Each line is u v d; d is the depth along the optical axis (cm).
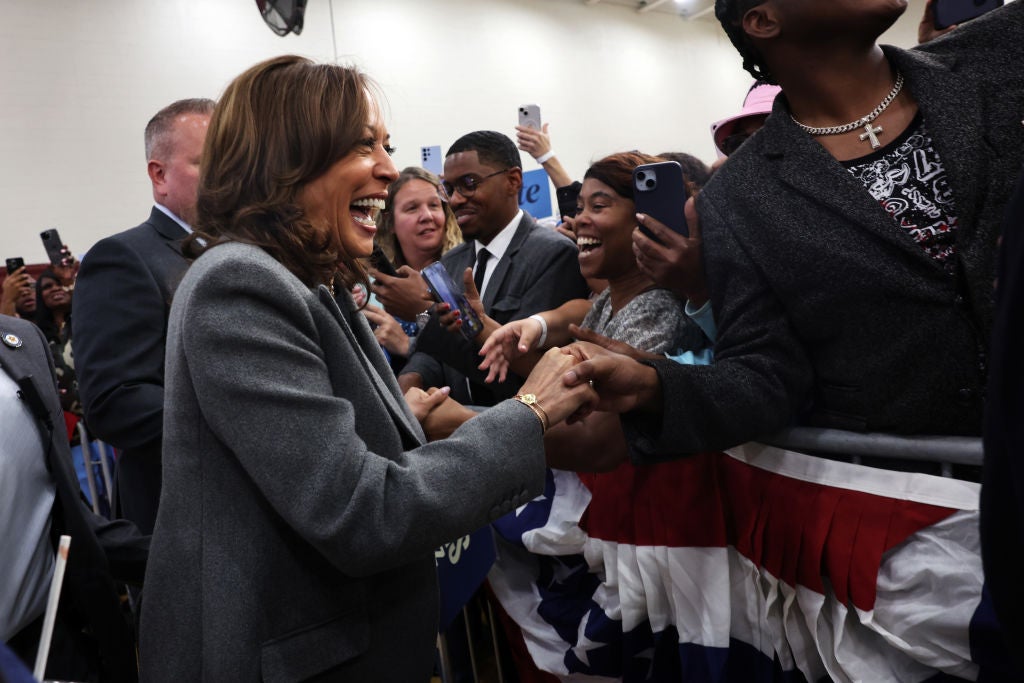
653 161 154
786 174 110
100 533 142
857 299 105
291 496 84
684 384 109
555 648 163
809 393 121
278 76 99
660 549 134
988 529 66
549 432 134
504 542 177
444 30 807
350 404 91
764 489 124
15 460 127
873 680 112
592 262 157
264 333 86
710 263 119
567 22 917
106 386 160
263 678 87
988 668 101
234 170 98
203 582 89
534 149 314
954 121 100
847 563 112
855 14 101
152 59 622
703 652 130
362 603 96
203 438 91
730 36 118
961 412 103
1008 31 105
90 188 589
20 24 569
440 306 165
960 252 98
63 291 369
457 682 204
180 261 175
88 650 138
